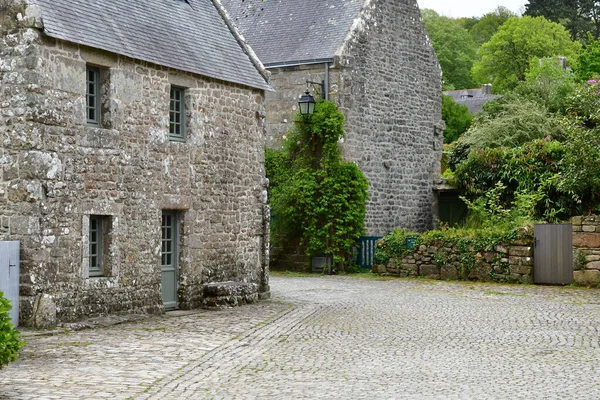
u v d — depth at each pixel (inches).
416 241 942.4
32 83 494.0
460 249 903.7
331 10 1073.5
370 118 1055.0
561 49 2440.9
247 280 717.9
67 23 526.6
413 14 1135.6
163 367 386.3
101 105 561.0
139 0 647.1
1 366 324.2
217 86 676.7
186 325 541.0
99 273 555.8
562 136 1178.0
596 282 813.9
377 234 1068.5
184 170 636.1
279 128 1049.5
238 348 449.1
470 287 828.6
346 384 350.3
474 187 1073.5
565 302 689.6
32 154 493.0
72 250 522.3
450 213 1171.3
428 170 1162.6
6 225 498.9
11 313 484.1
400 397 323.3
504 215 986.1
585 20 2635.3
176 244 641.0
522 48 2456.9
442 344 467.5
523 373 377.1
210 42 708.0
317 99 1013.8
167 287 630.5
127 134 573.9
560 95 1374.3
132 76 579.2
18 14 496.7
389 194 1090.1
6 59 499.5
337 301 705.0
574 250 826.8
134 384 344.5
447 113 1855.3
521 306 661.3
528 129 1193.4
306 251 1020.5
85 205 533.0
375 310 637.3
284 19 1102.4
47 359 399.9
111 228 558.9
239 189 707.4
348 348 452.4
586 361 408.8
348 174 1002.7
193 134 647.1
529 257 856.3
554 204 990.4
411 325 550.3
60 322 509.4
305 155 1020.5
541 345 462.6
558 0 2647.6
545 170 1009.5
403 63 1114.1
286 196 1010.1
